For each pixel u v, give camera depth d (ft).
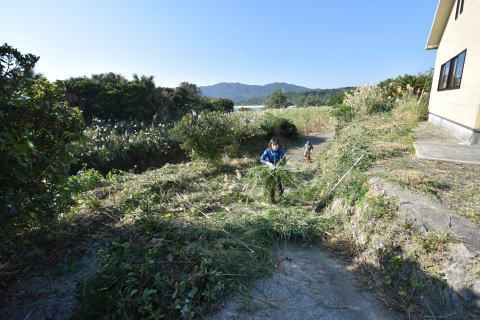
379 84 52.95
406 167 15.60
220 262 9.56
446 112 27.20
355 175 14.94
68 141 11.14
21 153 8.39
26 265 10.20
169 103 51.16
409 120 33.86
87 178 17.92
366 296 8.71
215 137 25.03
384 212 10.75
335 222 13.10
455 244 8.32
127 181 19.27
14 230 10.01
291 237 12.44
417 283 8.04
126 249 10.19
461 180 13.38
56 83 10.65
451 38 28.66
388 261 9.21
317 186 17.81
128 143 29.55
